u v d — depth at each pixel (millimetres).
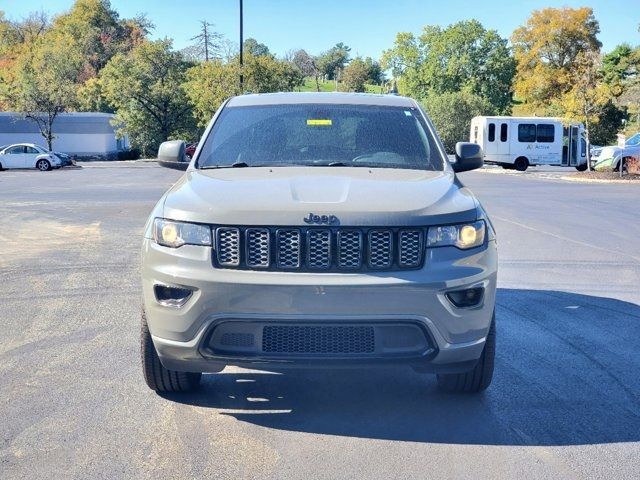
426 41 79750
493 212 16469
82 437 4082
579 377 5195
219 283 3914
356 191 4301
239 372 5254
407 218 4004
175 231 4105
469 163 5598
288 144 5320
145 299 4227
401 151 5293
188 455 3859
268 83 50250
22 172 39531
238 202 4117
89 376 5145
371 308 3887
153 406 4570
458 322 4020
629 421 4379
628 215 15945
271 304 3885
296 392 4848
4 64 97625
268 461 3791
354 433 4168
